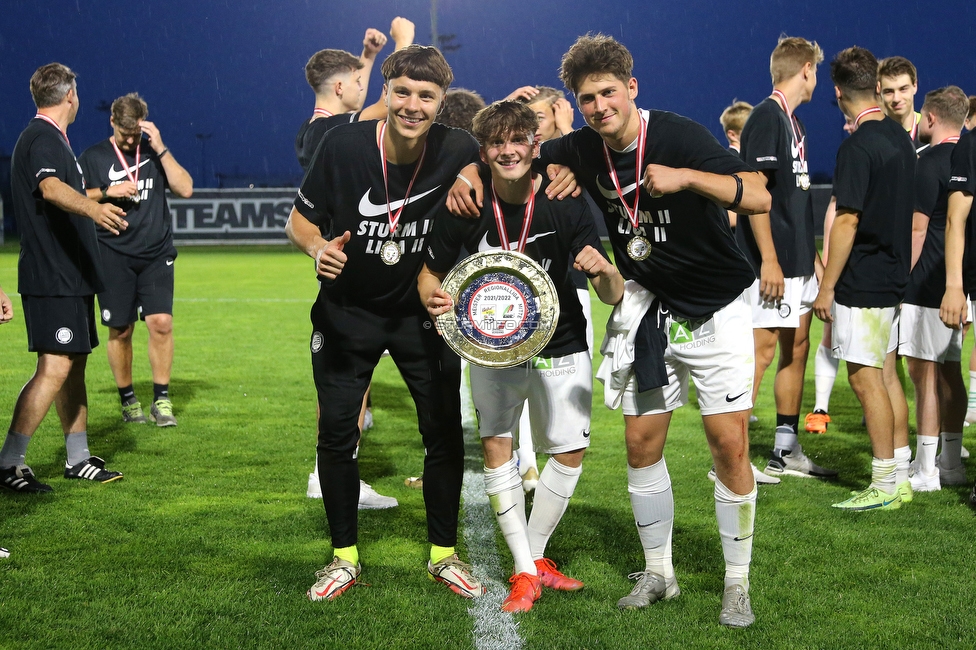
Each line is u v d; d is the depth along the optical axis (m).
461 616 2.91
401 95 2.81
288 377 7.55
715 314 2.82
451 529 3.20
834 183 4.11
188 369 7.92
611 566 3.36
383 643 2.71
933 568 3.31
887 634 2.76
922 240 4.70
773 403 6.57
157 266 5.94
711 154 2.63
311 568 3.33
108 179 5.88
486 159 2.89
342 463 3.16
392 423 5.96
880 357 4.00
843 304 4.03
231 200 29.14
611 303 2.93
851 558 3.42
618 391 2.97
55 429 5.59
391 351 3.19
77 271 4.21
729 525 2.89
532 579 3.02
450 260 3.04
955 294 4.04
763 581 3.19
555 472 3.12
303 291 15.05
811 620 2.86
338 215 3.06
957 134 4.64
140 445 5.28
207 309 12.47
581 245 2.97
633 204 2.78
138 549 3.51
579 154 2.88
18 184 4.19
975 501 4.08
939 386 4.49
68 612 2.91
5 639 2.71
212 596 3.05
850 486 4.48
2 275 17.73
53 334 4.20
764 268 4.41
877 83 4.02
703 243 2.74
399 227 3.03
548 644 2.70
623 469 4.73
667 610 2.96
